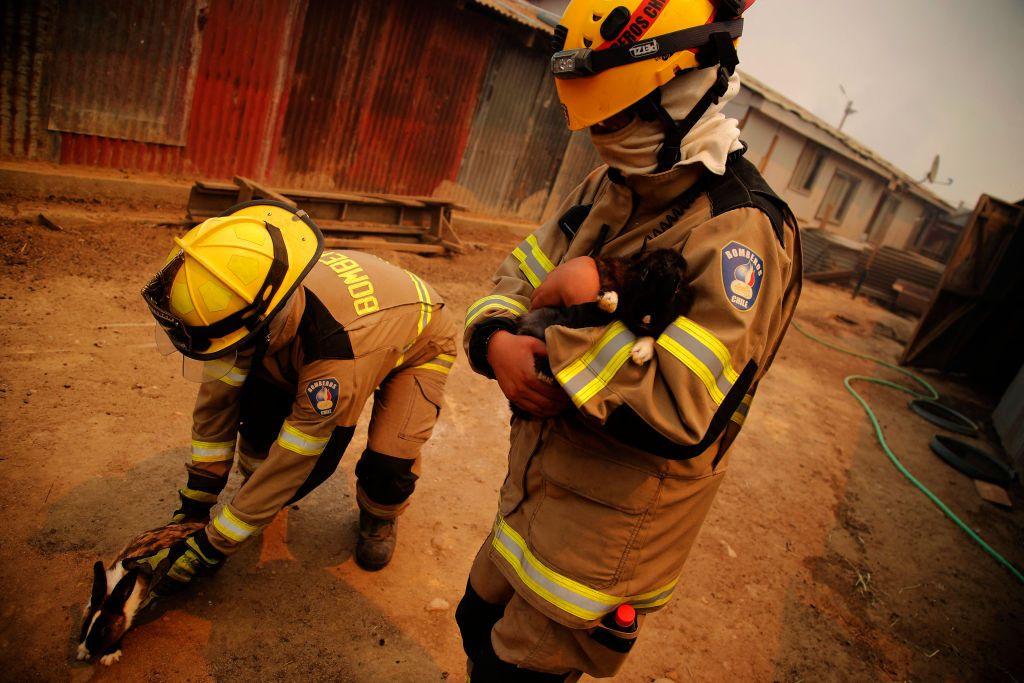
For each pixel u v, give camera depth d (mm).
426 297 2508
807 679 3176
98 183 6145
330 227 7066
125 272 5020
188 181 6996
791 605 3701
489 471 3998
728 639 3273
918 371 10734
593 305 1352
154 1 6188
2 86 5645
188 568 2256
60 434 3154
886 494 5594
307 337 2143
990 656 3770
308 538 3021
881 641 3633
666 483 1493
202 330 1961
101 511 2797
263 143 7656
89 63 6027
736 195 1392
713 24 1338
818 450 6125
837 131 19812
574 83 1444
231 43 6883
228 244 1938
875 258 18297
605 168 1792
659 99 1385
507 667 1623
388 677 2479
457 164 10047
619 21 1336
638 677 2857
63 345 3869
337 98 8086
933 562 4672
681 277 1266
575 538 1517
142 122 6574
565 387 1269
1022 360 10719
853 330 12766
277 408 2689
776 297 1326
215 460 2385
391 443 2598
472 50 9266
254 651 2414
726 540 4125
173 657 2303
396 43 8344
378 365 2242
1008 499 6082
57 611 2350
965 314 10477
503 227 10477
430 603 2857
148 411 3520
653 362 1264
